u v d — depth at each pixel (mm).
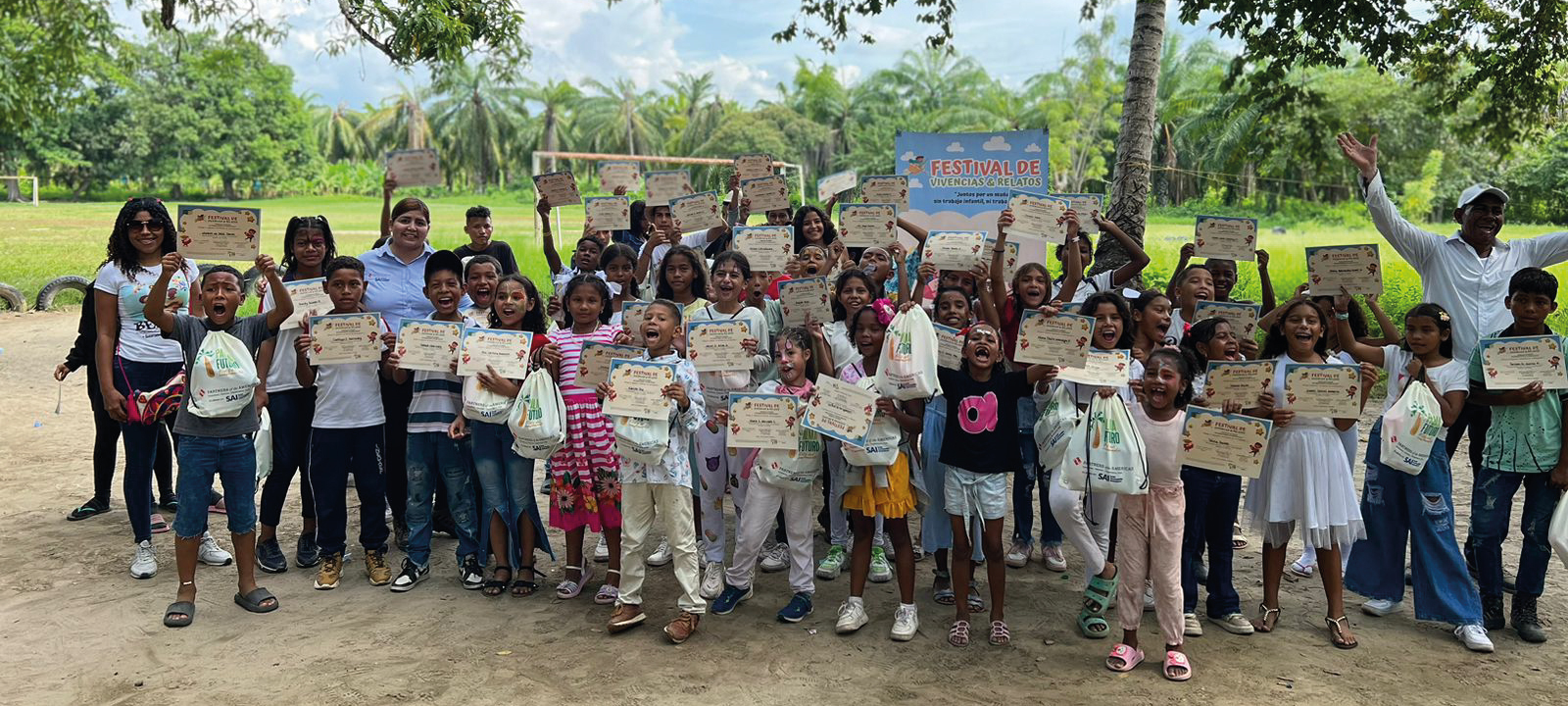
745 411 4922
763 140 59375
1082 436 4637
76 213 42969
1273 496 4898
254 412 5219
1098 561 4953
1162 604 4539
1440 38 10828
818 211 7465
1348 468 4926
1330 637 4930
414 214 6262
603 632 5039
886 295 7867
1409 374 5156
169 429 7055
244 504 5207
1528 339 4781
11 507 7129
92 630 4988
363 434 5602
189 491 5062
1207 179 42062
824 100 65062
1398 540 5145
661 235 7426
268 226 39844
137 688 4371
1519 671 4562
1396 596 5180
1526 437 4844
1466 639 4801
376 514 5715
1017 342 4898
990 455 4844
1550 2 10438
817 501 7492
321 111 90812
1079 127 52469
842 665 4660
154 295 5035
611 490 5406
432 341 5402
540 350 5406
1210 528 5051
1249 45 10789
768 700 4297
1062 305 6137
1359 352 5562
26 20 17266
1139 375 5152
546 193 8062
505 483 5578
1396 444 4871
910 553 4996
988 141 10539
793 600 5230
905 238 10789
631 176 9164
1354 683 4430
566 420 5445
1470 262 5738
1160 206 40969
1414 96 38125
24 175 65375
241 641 4879
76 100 18938
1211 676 4520
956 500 4887
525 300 5598
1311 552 5844
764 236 6680
